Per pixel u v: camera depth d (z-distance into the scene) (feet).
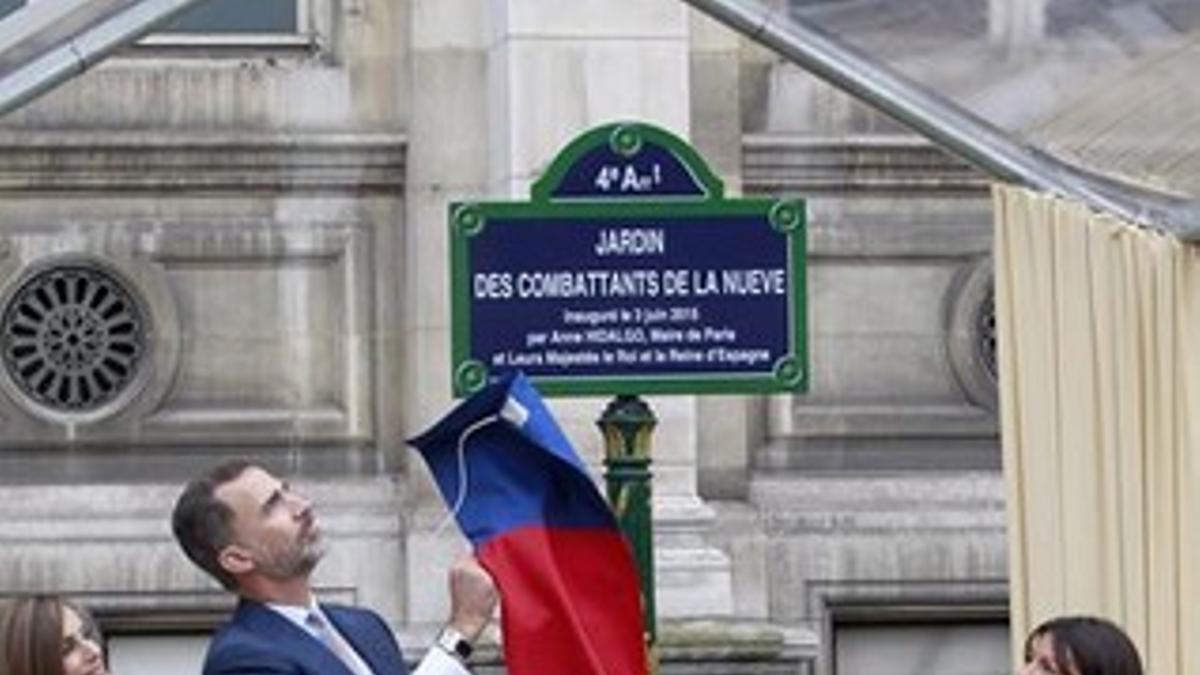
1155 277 40.40
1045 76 41.83
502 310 44.34
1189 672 40.29
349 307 66.54
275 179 66.49
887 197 67.15
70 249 65.92
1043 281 40.98
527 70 64.69
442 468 39.42
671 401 64.54
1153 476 40.34
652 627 44.88
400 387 66.49
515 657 38.83
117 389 65.98
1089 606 40.55
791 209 44.57
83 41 40.78
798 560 66.13
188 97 66.33
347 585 65.51
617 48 64.90
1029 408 41.04
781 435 66.64
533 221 44.37
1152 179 41.52
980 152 41.75
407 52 66.49
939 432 67.00
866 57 41.96
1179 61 41.60
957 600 66.39
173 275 66.23
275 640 34.88
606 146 44.47
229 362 66.33
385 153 66.39
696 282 44.52
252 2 66.64
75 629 35.29
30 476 65.77
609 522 39.24
